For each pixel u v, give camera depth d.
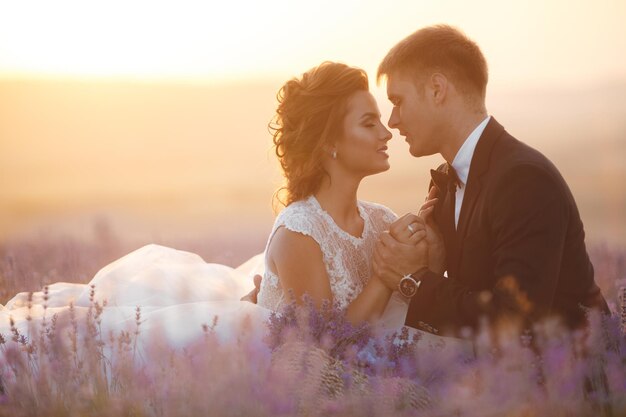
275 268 5.47
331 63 5.49
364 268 5.54
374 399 3.77
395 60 5.21
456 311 4.70
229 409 3.62
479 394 3.73
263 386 3.71
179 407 3.63
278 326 4.50
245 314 4.95
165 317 4.99
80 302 6.23
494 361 3.98
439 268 5.14
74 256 9.52
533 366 3.79
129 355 4.39
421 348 4.54
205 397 3.64
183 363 3.85
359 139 5.36
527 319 4.41
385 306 5.19
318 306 5.30
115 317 5.22
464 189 5.07
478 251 4.85
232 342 4.32
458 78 5.07
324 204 5.54
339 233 5.46
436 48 5.09
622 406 3.69
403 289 4.96
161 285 6.35
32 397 3.84
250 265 7.34
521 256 4.58
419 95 5.12
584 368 3.88
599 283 7.37
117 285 6.30
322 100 5.40
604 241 9.02
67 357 4.01
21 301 6.43
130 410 3.71
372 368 4.32
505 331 4.12
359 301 5.14
